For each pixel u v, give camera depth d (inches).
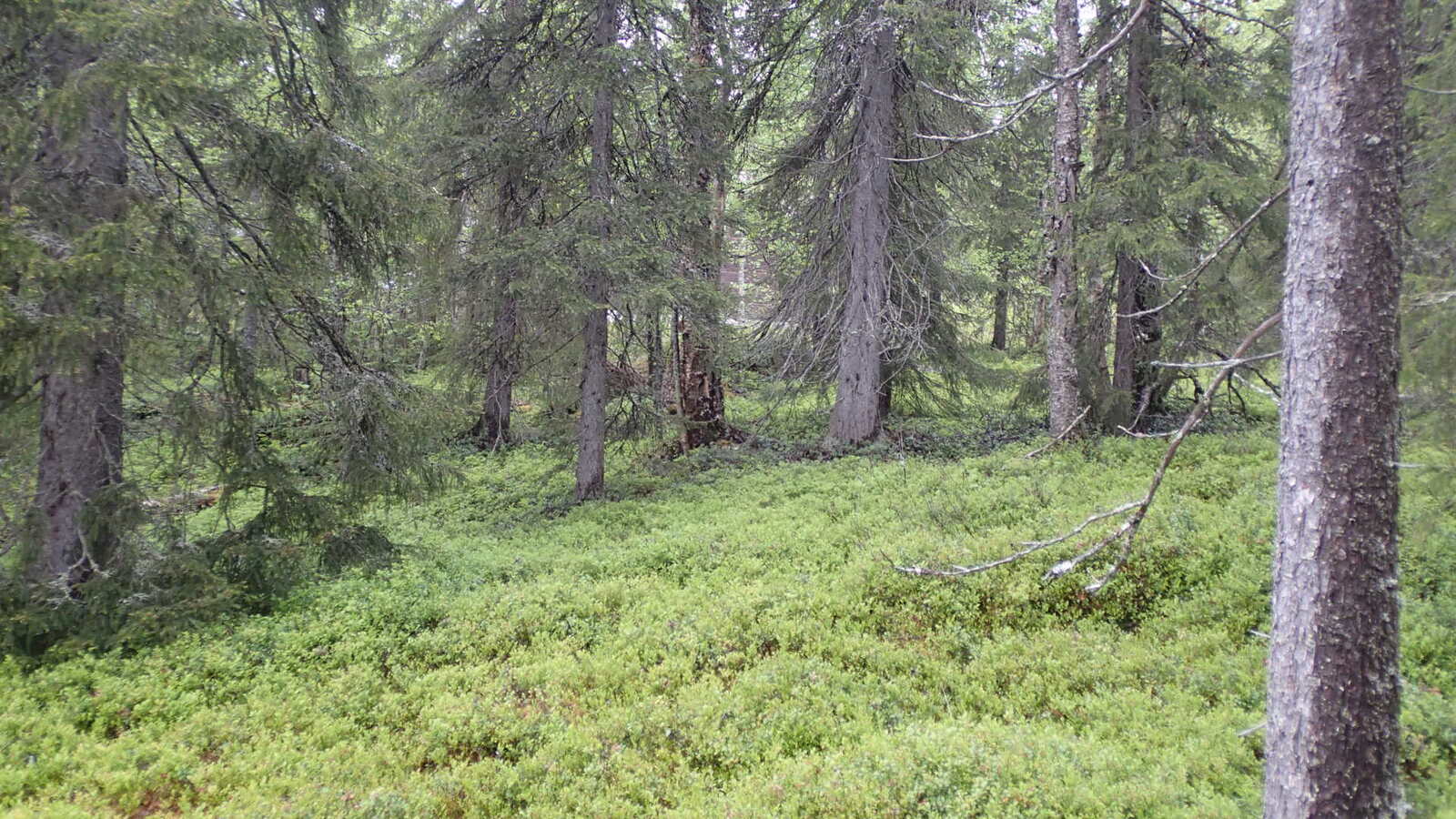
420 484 372.5
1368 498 122.6
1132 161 468.4
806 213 607.8
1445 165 252.7
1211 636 249.8
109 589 274.8
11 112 236.7
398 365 622.2
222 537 329.1
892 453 543.8
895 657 262.5
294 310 342.6
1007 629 273.3
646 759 217.5
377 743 229.5
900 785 188.2
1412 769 179.6
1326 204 123.0
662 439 577.3
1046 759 190.9
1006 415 636.1
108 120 271.4
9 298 229.9
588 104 482.3
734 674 261.4
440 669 275.7
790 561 351.9
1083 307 511.8
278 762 217.3
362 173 323.9
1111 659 246.8
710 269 574.9
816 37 584.1
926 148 553.0
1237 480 374.6
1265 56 452.1
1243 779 178.4
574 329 511.8
